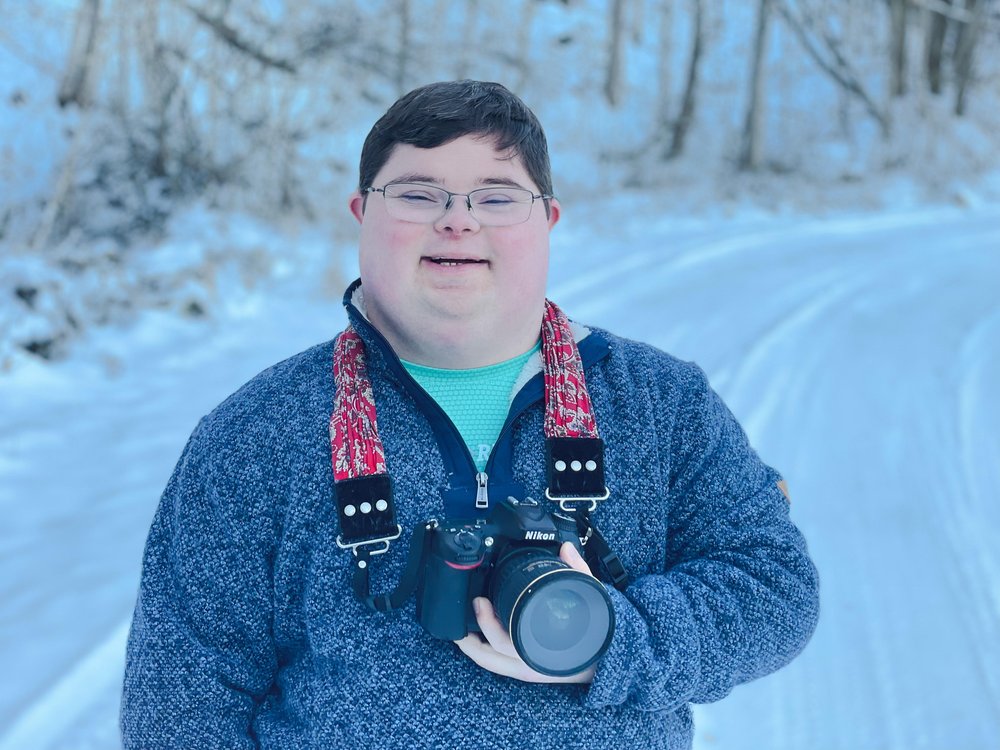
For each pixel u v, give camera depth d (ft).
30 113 30.73
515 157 3.82
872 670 10.10
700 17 58.54
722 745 8.86
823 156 60.29
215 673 3.84
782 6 62.69
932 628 10.88
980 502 14.28
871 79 68.90
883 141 61.41
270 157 34.60
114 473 14.48
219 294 25.25
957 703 9.52
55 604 10.41
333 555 3.73
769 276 33.40
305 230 33.65
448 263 3.73
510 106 3.84
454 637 3.48
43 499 13.37
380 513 3.69
